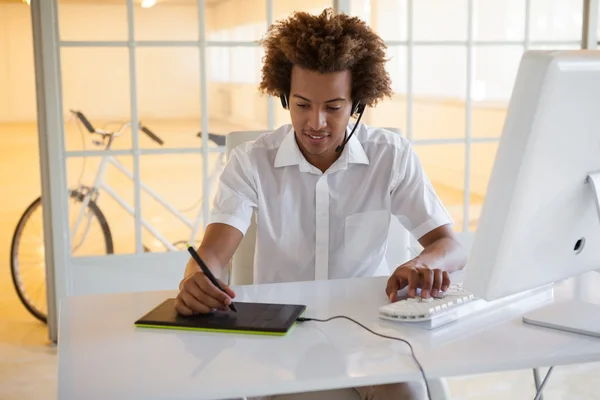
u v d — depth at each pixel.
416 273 1.44
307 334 1.25
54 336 3.28
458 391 2.70
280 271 1.81
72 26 3.13
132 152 3.28
